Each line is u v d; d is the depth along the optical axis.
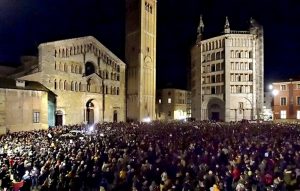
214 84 114.44
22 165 22.31
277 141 33.62
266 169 20.52
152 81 110.44
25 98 60.06
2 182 19.53
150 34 109.50
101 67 92.50
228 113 108.69
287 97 93.56
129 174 19.58
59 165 21.67
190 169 20.80
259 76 109.88
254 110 109.00
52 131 49.72
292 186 17.36
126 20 109.88
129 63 106.44
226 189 18.06
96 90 90.38
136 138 39.16
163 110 140.75
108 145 32.59
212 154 26.06
